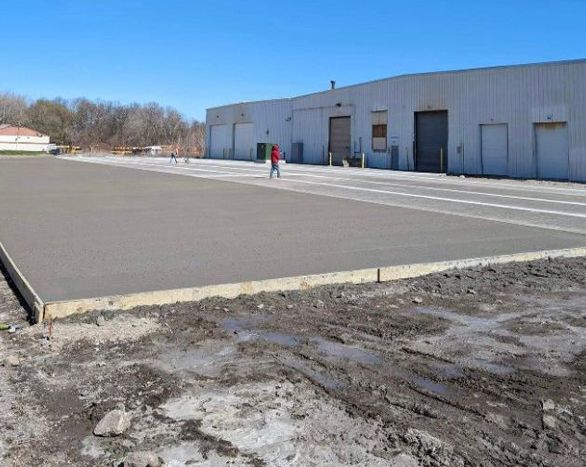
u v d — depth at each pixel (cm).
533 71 3381
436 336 563
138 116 11106
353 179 2877
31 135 10225
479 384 448
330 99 4944
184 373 466
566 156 3250
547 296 717
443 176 3375
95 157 6944
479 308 663
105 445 354
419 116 4134
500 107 3566
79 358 496
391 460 337
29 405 408
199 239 1070
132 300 640
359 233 1145
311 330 578
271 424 380
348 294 713
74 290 679
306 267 816
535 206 1683
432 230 1190
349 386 443
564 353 520
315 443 356
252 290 706
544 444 357
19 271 778
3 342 536
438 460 337
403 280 789
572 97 3203
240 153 6238
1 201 1773
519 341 551
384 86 4381
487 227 1238
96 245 1005
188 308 643
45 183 2530
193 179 2759
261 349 523
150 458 325
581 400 421
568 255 964
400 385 446
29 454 344
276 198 1856
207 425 379
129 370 471
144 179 2769
